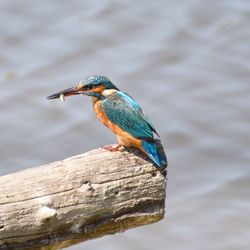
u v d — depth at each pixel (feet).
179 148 57.26
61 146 57.26
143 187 27.37
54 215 26.02
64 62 64.23
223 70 63.36
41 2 70.90
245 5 69.51
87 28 67.51
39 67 63.52
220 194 53.26
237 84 62.08
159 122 58.90
